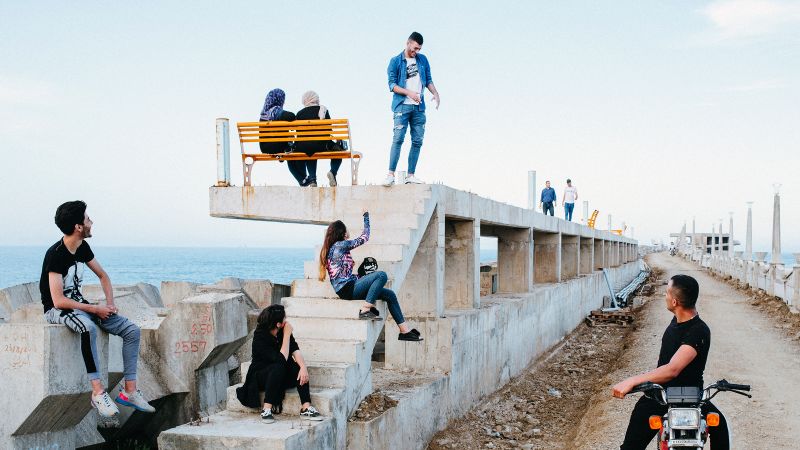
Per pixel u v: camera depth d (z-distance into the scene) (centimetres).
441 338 1041
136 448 945
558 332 2023
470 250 1269
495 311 1320
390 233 923
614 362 1619
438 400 976
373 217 970
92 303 648
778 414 926
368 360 787
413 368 1053
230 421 636
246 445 573
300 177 1127
